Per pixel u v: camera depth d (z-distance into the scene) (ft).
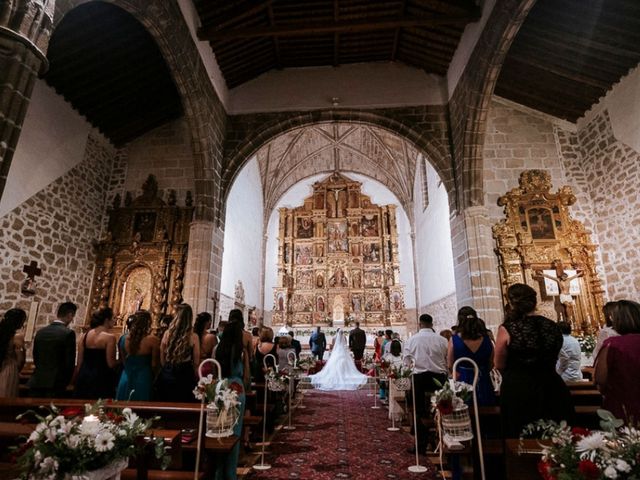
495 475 11.16
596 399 13.57
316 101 35.24
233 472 12.03
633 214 25.81
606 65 25.94
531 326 9.64
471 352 12.54
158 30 22.43
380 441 18.47
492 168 31.32
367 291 60.80
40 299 25.62
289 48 34.04
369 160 61.00
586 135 30.27
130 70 27.68
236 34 27.53
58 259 27.48
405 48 33.78
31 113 25.13
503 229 29.53
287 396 26.35
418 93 34.76
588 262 28.25
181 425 11.08
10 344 13.08
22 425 9.03
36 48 12.20
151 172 34.01
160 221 32.45
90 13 22.39
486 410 11.91
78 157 29.73
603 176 28.53
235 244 45.68
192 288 29.63
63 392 13.74
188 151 34.22
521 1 21.29
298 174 64.23
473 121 28.22
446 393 9.97
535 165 31.12
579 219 29.55
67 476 6.05
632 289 25.88
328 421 22.77
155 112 33.09
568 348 15.71
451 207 31.91
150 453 8.82
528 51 27.14
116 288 31.04
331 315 59.72
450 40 30.81
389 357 23.16
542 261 28.63
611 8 22.12
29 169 24.93
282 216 65.31
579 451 5.90
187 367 12.60
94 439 6.34
